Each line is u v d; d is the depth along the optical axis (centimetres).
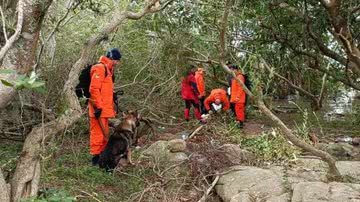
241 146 815
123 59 1085
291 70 1316
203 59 1170
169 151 754
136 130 747
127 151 722
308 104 1523
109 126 768
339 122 1219
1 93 445
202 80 1109
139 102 1045
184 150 756
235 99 1045
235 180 616
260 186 577
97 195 588
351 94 1772
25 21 458
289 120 1259
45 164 633
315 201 507
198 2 952
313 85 1505
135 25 1105
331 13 838
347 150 855
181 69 1115
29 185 465
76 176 654
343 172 648
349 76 1076
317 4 929
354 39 963
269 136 817
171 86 1134
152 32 1121
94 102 670
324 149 837
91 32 975
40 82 321
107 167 691
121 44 1081
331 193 523
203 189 623
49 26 782
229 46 1029
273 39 1052
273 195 551
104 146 693
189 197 618
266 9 955
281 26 1035
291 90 1656
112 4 1019
